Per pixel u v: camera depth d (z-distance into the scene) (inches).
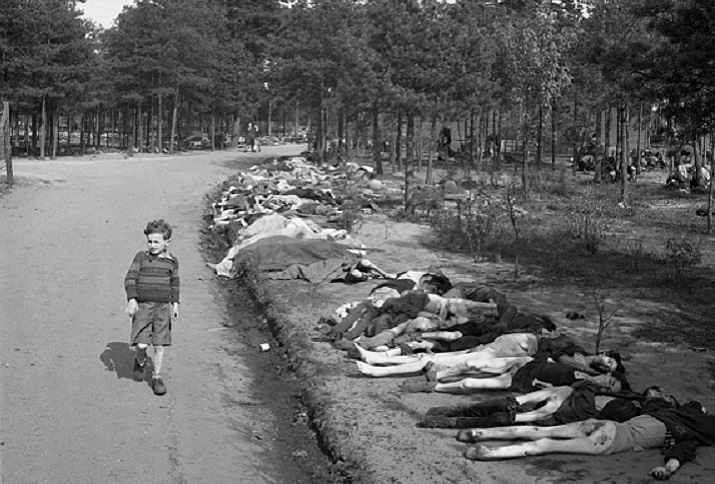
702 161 1268.5
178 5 2000.5
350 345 377.4
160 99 1941.4
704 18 562.9
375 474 248.1
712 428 265.1
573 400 279.6
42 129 1540.4
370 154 1988.2
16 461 254.7
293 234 628.4
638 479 239.8
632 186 1269.7
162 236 328.2
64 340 386.3
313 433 300.0
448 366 332.5
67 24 1565.0
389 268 590.2
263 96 2509.8
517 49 1279.5
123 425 290.7
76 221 747.4
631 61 602.9
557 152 2096.5
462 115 1050.7
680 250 609.0
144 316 326.6
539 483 237.9
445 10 973.8
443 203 913.5
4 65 1451.8
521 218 835.4
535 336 346.0
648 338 392.5
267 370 378.6
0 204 807.7
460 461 255.1
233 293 539.5
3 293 468.4
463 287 418.3
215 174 1393.9
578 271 570.9
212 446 281.1
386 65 953.5
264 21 2677.2
